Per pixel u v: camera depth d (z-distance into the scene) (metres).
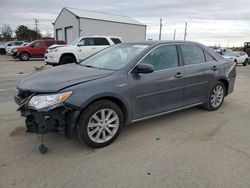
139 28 32.84
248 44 31.89
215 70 5.14
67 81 3.33
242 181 2.78
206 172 2.95
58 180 2.74
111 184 2.69
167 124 4.54
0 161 3.10
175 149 3.54
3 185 2.63
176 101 4.49
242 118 4.99
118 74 3.65
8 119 4.60
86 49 13.64
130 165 3.08
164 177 2.83
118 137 3.91
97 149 3.50
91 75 3.57
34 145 3.56
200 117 4.98
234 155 3.39
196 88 4.81
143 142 3.75
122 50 4.42
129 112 3.78
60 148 3.49
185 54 4.64
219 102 5.52
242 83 9.87
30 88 3.27
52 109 3.08
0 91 7.15
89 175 2.85
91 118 3.38
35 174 2.84
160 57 4.23
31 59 22.62
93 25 28.11
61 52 13.05
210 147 3.62
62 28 30.55
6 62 18.94
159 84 4.08
